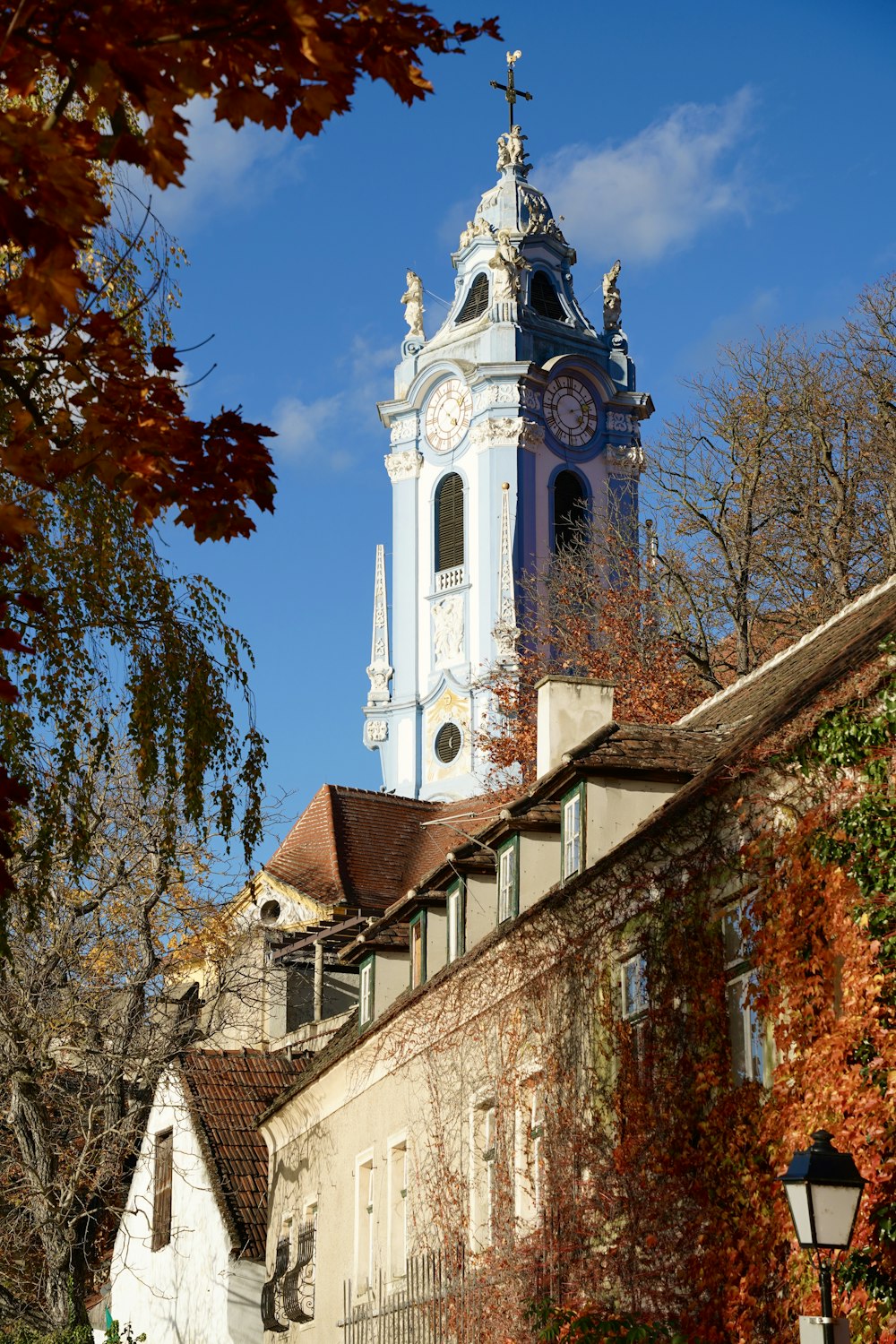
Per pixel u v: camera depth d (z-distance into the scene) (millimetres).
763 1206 14312
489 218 84812
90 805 18062
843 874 13500
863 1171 12688
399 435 81875
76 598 17078
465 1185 21594
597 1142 17672
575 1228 17984
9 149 7766
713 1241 15133
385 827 53844
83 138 8281
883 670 14141
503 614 75625
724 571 44688
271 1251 30969
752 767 15180
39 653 16938
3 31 7977
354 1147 27047
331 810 53375
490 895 23516
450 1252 21656
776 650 41969
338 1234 27516
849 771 13789
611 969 17859
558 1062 18906
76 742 17719
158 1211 34219
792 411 45062
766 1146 14328
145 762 17797
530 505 78250
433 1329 21500
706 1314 15078
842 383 45469
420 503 80875
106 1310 36125
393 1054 25031
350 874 51031
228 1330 30781
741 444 45312
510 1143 20141
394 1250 24547
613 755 19438
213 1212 32062
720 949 15742
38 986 27812
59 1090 29000
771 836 14695
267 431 10289
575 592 56062
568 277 85188
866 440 44656
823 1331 11523
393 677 80062
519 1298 18953
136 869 28266
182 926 29938
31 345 11117
